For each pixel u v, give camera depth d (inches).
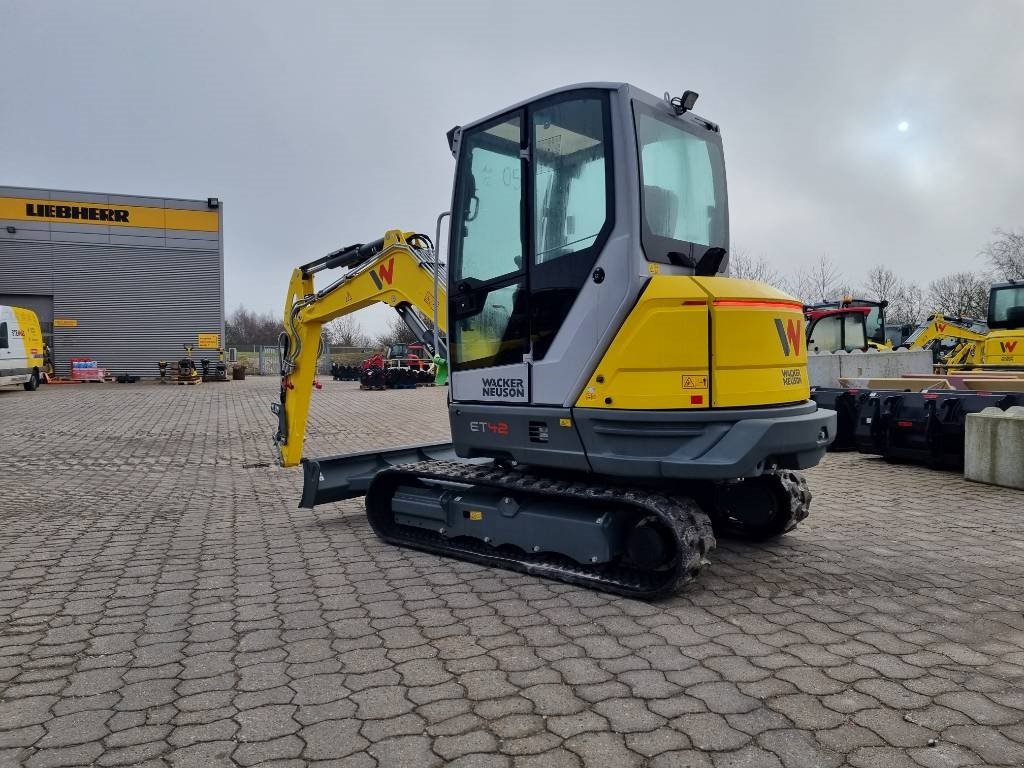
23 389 991.6
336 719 114.2
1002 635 143.3
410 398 852.0
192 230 1304.1
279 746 106.4
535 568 182.5
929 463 336.5
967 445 305.9
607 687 122.9
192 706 119.7
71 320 1253.1
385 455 255.6
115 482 342.0
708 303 155.3
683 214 176.1
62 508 283.7
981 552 200.7
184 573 196.1
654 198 164.9
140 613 165.2
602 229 161.8
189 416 639.1
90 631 154.3
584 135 166.1
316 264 276.7
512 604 165.2
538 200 175.0
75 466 387.9
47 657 140.9
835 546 207.5
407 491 217.2
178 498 303.7
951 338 783.7
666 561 161.6
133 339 1284.4
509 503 187.8
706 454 154.0
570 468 171.6
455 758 102.1
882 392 366.3
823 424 167.0
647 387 156.4
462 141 195.8
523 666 132.0
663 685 123.2
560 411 169.2
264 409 703.7
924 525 231.8
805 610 157.8
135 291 1282.0
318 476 237.3
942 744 103.6
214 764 102.0
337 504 290.2
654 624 150.9
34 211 1226.6
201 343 1315.2
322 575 191.9
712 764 99.2
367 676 129.6
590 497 166.4
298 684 127.0
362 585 182.2
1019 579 177.6
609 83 162.1
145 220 1279.5
